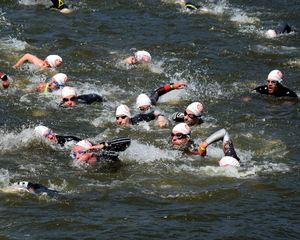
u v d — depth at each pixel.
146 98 18.05
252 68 23.53
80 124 16.50
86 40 26.22
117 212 10.62
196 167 13.31
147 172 12.91
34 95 18.98
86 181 12.30
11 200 10.96
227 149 13.48
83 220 10.22
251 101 19.31
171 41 26.89
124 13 31.53
